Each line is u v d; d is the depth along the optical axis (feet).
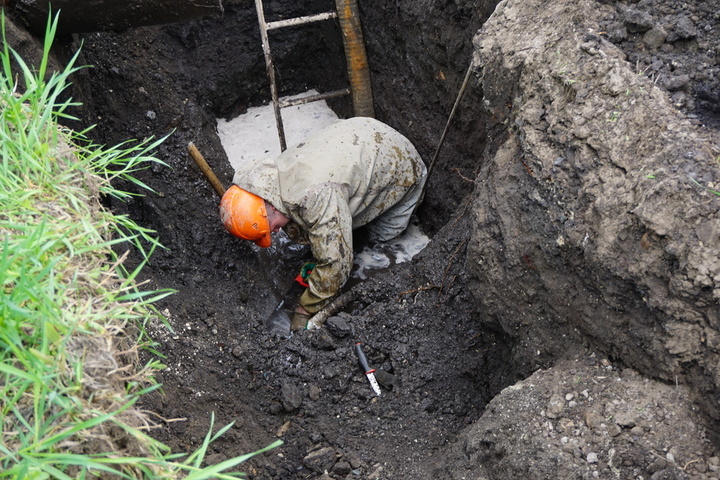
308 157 12.28
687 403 6.29
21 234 5.19
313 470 8.65
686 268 6.07
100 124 13.65
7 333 4.30
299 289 13.30
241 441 8.93
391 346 10.85
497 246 8.34
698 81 7.25
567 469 6.22
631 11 7.91
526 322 8.16
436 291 11.46
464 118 12.10
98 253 5.65
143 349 9.73
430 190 13.69
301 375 10.41
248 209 12.05
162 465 4.56
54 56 11.33
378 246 14.21
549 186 7.56
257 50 16.21
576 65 7.73
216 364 10.52
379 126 13.20
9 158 5.93
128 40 14.69
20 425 4.17
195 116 14.93
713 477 5.78
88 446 4.27
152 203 13.16
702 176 6.31
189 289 12.19
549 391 6.93
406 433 9.21
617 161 6.93
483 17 10.69
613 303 6.87
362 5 14.08
